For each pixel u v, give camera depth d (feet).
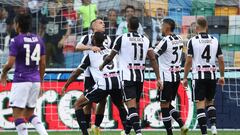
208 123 151.02
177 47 120.47
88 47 115.24
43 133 102.68
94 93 114.01
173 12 169.89
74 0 172.45
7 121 148.77
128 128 117.60
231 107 152.46
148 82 150.30
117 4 170.91
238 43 165.99
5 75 101.30
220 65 119.03
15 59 100.99
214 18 168.55
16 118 101.30
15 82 100.63
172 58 120.47
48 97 150.00
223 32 167.84
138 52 110.01
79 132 144.36
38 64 102.12
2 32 168.45
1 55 164.76
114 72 114.83
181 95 150.20
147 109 149.79
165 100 120.98
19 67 100.42
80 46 116.06
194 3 171.22
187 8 170.91
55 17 171.32
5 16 170.09
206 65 117.39
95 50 114.52
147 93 150.10
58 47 168.86
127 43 109.50
